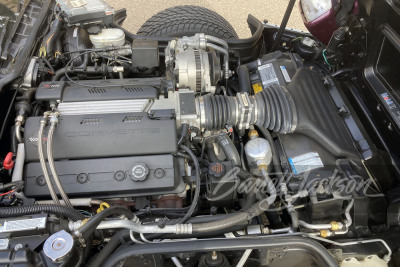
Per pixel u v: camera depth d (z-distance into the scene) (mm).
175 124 2045
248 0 4691
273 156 2174
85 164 1961
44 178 1942
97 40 2602
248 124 2219
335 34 2576
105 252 1791
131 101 2133
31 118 2014
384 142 2398
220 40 2670
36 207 1766
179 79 2340
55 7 2670
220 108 2160
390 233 2084
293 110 2174
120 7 4543
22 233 1652
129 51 2621
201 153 2191
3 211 1740
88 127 2006
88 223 1648
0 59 2221
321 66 3053
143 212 1968
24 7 2525
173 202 2053
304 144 2199
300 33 3123
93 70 2500
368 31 2404
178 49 2539
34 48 2389
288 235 1873
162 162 1973
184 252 1798
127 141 1989
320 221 2002
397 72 2232
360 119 2619
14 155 2059
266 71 2547
